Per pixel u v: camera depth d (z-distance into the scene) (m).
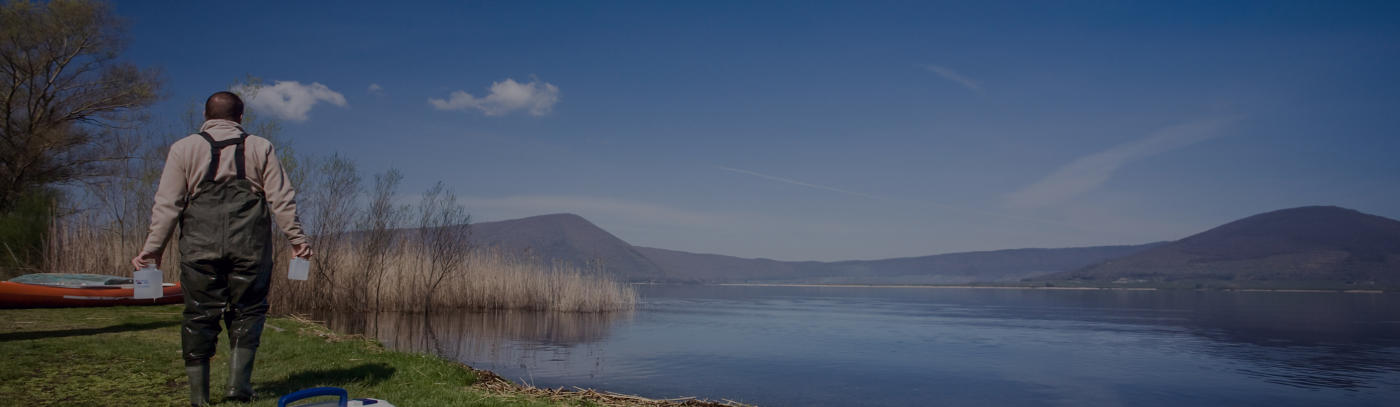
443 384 6.03
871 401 10.83
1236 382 14.01
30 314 10.05
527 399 5.77
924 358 16.33
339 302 22.61
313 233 22.22
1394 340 23.77
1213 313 41.12
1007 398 11.56
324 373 6.08
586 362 13.45
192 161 4.22
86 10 29.33
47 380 5.16
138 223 19.80
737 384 11.72
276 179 4.46
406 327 18.73
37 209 22.09
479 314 25.61
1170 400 11.87
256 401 4.55
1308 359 18.02
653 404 6.50
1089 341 21.47
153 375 5.56
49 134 27.95
